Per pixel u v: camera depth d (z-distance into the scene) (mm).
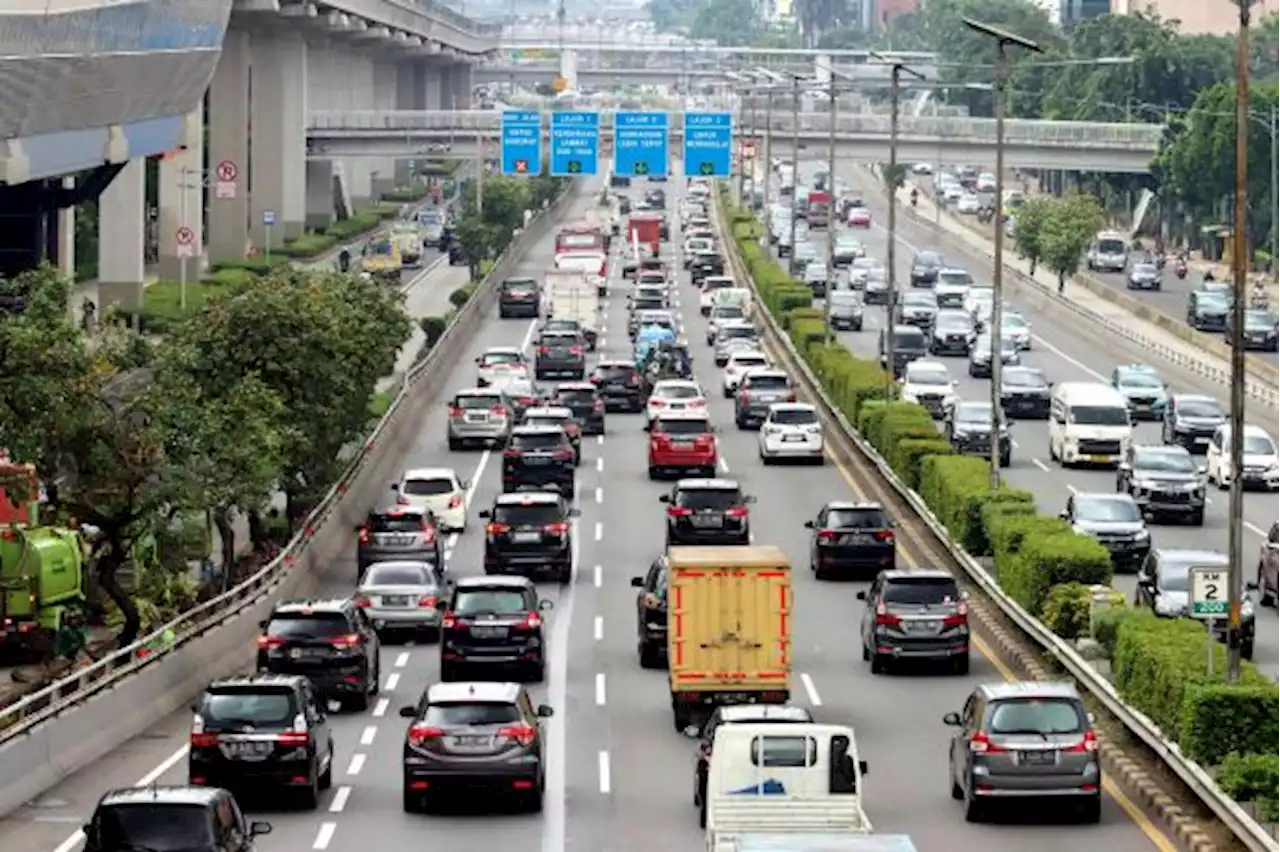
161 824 41719
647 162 180750
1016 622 76375
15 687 69438
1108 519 91438
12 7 117188
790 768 49406
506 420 125812
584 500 109312
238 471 82812
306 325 95438
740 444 127000
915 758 60750
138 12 128875
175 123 154375
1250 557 94125
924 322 181000
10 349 69438
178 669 70062
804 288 178125
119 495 72250
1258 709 52969
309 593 88375
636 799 56250
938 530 93750
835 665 74062
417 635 80000
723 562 63906
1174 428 123875
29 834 52375
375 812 54719
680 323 185750
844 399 127562
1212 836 50156
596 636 79750
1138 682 59250
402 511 90188
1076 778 52500
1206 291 188125
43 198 148625
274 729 53750
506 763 53719
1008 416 136875
